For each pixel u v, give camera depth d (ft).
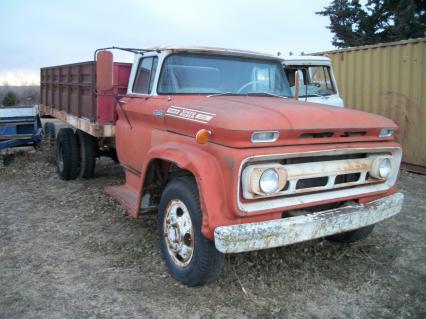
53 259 14.24
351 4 77.25
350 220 12.00
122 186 18.01
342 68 34.30
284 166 10.87
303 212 12.09
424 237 16.56
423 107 28.63
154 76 15.33
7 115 29.12
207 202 10.59
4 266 13.73
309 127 11.13
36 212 19.19
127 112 16.58
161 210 13.07
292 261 13.94
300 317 11.00
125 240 15.80
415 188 24.81
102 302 11.59
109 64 14.51
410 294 12.17
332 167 11.76
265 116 11.03
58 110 27.25
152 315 11.00
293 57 27.66
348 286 12.57
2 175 26.37
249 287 12.34
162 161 13.64
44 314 11.02
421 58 28.48
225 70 16.01
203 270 11.46
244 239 10.30
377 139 12.85
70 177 24.57
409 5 60.34
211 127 11.16
